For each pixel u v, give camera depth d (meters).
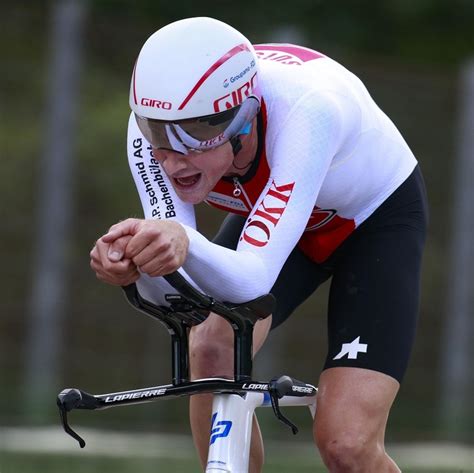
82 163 28.81
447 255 28.42
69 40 25.02
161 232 8.53
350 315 11.02
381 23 44.09
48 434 23.36
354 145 11.10
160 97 9.29
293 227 9.62
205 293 9.33
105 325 26.80
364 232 11.61
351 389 10.51
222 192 11.23
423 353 28.30
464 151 26.38
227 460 9.45
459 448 24.17
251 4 40.84
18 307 27.23
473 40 46.03
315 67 10.93
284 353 27.47
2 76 29.75
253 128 10.27
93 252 8.68
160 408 26.27
